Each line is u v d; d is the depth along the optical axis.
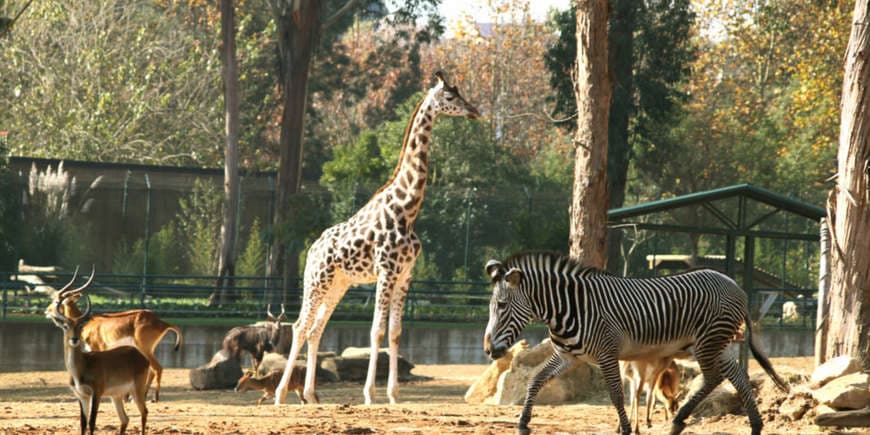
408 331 33.31
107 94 55.31
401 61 76.06
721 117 56.69
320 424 12.55
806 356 34.72
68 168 43.28
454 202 43.94
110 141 55.50
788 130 59.50
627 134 43.25
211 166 59.31
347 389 24.97
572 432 11.77
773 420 12.38
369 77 61.34
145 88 56.41
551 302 10.15
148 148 57.75
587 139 20.95
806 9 58.28
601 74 20.98
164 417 13.88
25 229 39.53
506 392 18.03
